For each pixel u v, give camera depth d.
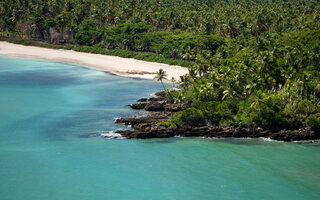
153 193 58.22
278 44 125.19
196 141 81.25
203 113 87.94
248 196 57.91
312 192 59.75
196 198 57.00
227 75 97.19
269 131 84.50
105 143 77.69
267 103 88.69
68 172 64.25
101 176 63.25
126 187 59.91
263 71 100.38
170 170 66.38
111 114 96.56
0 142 76.25
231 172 66.19
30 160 68.19
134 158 70.88
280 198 57.56
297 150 77.44
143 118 91.94
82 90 123.81
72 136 80.75
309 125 84.81
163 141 80.62
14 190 57.66
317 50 106.00
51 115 94.94
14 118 91.62
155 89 127.75
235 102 90.69
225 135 83.94
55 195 56.75
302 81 90.44
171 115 93.62
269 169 67.88
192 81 97.00
